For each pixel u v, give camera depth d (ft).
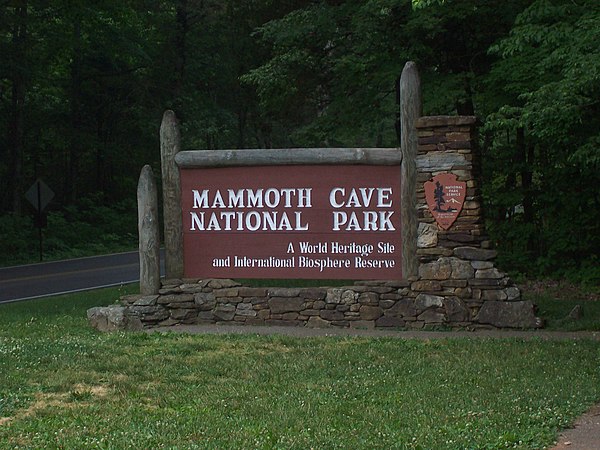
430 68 69.46
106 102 147.23
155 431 25.88
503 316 43.32
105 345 40.04
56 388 31.81
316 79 80.18
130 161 149.48
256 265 46.37
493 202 63.98
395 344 39.50
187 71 141.49
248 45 100.22
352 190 45.16
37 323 47.91
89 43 130.21
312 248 45.73
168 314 46.32
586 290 57.77
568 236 61.93
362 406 28.78
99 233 125.29
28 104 133.59
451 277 43.78
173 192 47.11
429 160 44.06
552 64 48.21
